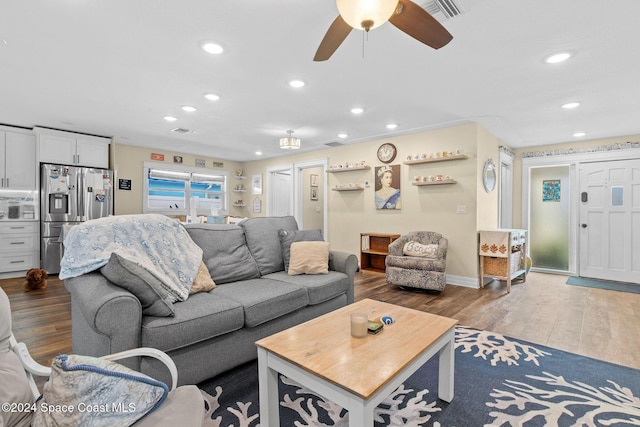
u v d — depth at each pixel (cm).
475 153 420
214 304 192
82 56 244
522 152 558
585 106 349
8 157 445
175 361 170
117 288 164
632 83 287
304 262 282
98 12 189
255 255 284
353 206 558
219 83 296
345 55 242
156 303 170
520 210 559
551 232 535
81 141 495
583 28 204
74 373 86
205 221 436
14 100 342
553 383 190
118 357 114
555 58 243
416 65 257
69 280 187
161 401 99
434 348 156
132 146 595
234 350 197
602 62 249
